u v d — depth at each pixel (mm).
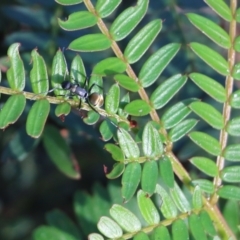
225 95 330
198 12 406
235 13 331
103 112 323
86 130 390
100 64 325
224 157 330
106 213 381
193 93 398
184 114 329
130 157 315
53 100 320
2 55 404
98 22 325
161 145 317
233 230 364
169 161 317
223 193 330
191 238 335
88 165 444
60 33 403
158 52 329
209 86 329
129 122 326
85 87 324
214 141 330
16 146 395
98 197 384
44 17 406
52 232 365
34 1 408
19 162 455
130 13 326
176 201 321
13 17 407
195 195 322
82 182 450
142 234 314
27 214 454
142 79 327
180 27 407
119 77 325
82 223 378
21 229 452
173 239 317
